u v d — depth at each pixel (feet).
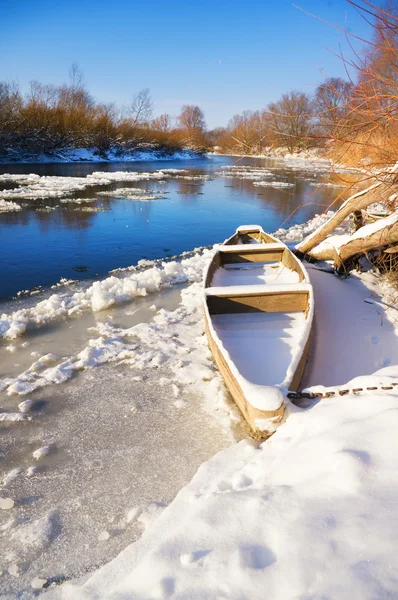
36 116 102.58
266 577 4.09
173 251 26.27
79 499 7.20
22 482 7.59
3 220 33.73
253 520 5.01
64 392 10.40
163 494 7.25
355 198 16.02
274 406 7.61
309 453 6.06
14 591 5.65
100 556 6.13
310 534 4.42
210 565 4.54
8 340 13.34
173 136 153.58
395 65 8.64
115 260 23.77
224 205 45.44
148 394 10.30
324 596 3.64
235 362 10.23
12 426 9.13
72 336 13.70
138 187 58.34
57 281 19.88
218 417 9.34
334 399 7.76
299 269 15.79
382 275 17.31
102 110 126.72
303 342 9.97
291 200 50.29
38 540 6.42
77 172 76.69
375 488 4.83
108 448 8.43
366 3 7.56
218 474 7.14
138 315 15.55
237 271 18.04
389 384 7.73
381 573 3.74
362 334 12.77
